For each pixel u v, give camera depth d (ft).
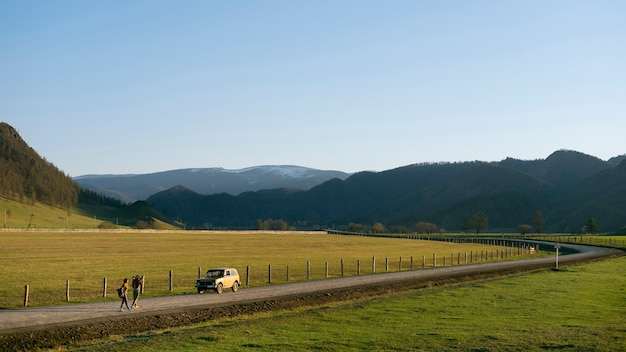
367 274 198.80
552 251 392.88
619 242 481.46
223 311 110.22
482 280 174.91
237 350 72.64
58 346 81.82
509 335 82.69
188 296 133.39
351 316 100.12
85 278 170.50
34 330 88.89
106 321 97.14
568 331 85.76
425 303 116.16
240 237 481.05
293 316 100.83
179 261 242.58
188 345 76.02
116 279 169.99
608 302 117.80
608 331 85.76
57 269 196.03
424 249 380.78
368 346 75.41
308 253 316.60
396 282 167.63
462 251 363.56
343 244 427.33
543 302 117.19
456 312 104.32
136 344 77.66
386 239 525.34
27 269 192.65
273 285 159.94
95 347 76.95
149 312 107.04
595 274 185.68
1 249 278.46
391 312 104.47
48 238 373.61
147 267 211.82
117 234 456.45
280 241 440.86
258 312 112.27
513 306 111.65
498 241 499.92
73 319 99.09
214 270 145.07
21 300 123.95
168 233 503.61
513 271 212.43
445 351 72.64
